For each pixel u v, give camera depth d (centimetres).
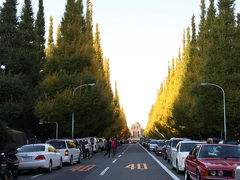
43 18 4750
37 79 4353
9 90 3322
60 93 4134
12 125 3812
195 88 4097
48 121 4078
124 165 2434
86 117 4359
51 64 4394
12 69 3581
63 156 2403
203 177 1169
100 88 4622
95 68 4756
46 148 2033
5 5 3412
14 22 3441
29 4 4150
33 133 4619
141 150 5744
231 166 1155
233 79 3759
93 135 5969
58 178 1662
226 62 3812
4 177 1492
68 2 4556
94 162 2809
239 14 3981
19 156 1917
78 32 4528
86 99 4231
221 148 1324
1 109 3284
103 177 1673
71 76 4272
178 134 6003
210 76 3869
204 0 5006
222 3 3916
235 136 3991
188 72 5262
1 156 1499
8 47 3391
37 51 4528
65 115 4231
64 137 4750
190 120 4881
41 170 2131
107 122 5916
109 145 3594
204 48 4347
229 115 3781
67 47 4438
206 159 1256
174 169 2086
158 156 3712
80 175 1786
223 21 3878
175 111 5231
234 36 3894
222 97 3816
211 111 3853
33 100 4000
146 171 1981
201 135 5022
